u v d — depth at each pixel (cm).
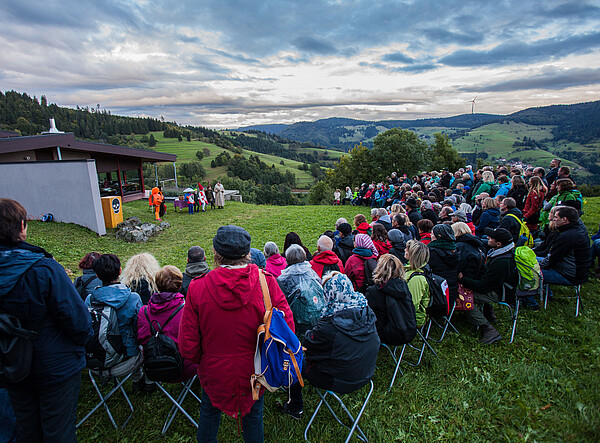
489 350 459
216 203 2286
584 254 510
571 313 536
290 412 348
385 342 385
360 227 685
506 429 329
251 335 233
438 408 362
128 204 2273
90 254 454
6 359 203
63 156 1928
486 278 469
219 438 328
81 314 234
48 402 232
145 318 328
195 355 235
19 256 208
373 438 328
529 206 782
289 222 1698
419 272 437
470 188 1284
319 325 319
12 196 1437
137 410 364
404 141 4616
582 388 373
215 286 224
